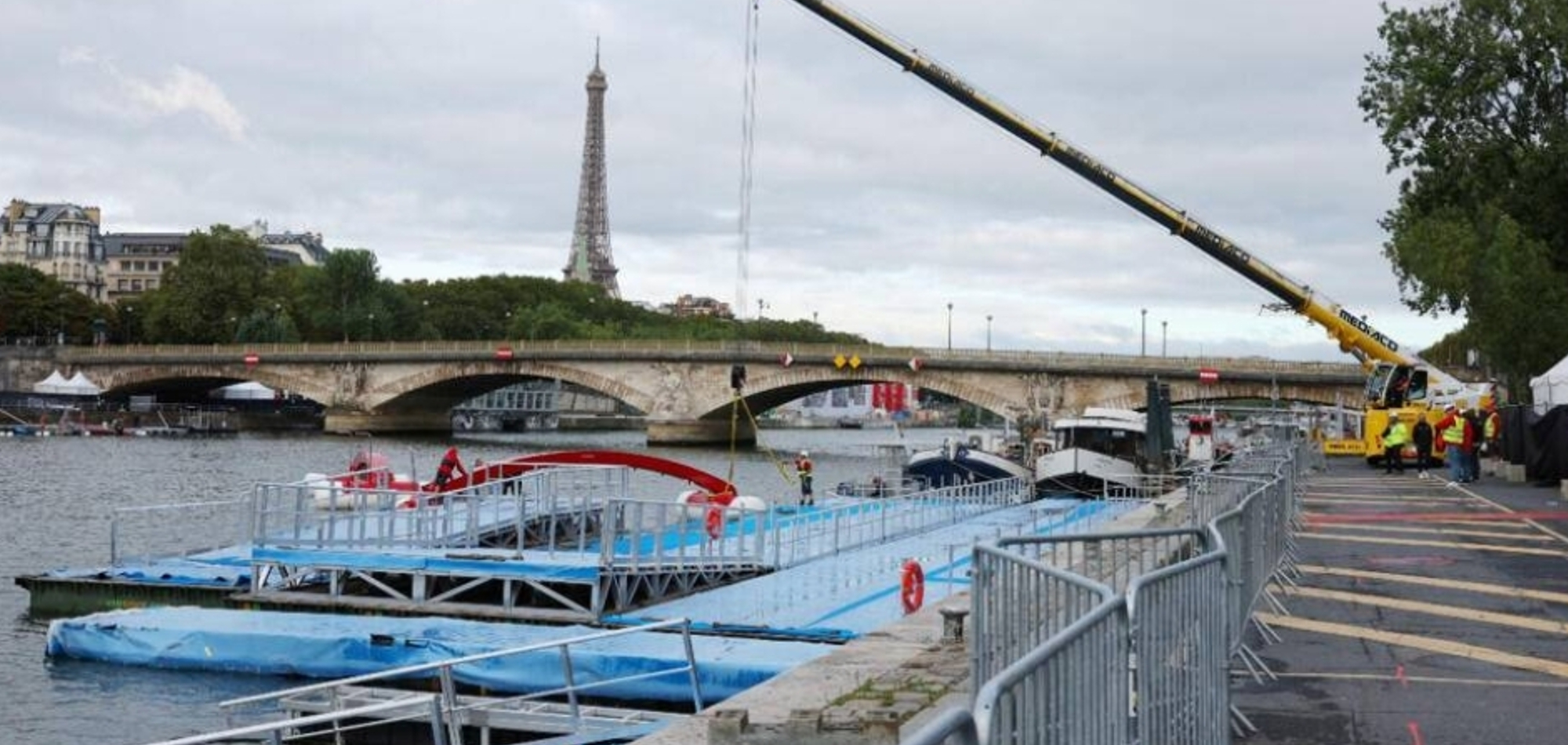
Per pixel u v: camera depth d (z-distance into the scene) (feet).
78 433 540.11
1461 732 44.86
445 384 584.40
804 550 139.44
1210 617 40.65
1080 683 27.76
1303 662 55.57
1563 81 248.32
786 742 39.60
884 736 39.29
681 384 520.83
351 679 70.23
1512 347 250.37
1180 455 258.78
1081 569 58.49
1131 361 432.25
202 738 53.93
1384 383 223.51
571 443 563.48
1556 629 62.75
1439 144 254.68
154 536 195.93
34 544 186.60
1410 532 103.04
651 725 73.05
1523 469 162.40
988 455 222.28
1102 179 211.00
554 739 70.74
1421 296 273.13
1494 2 250.98
